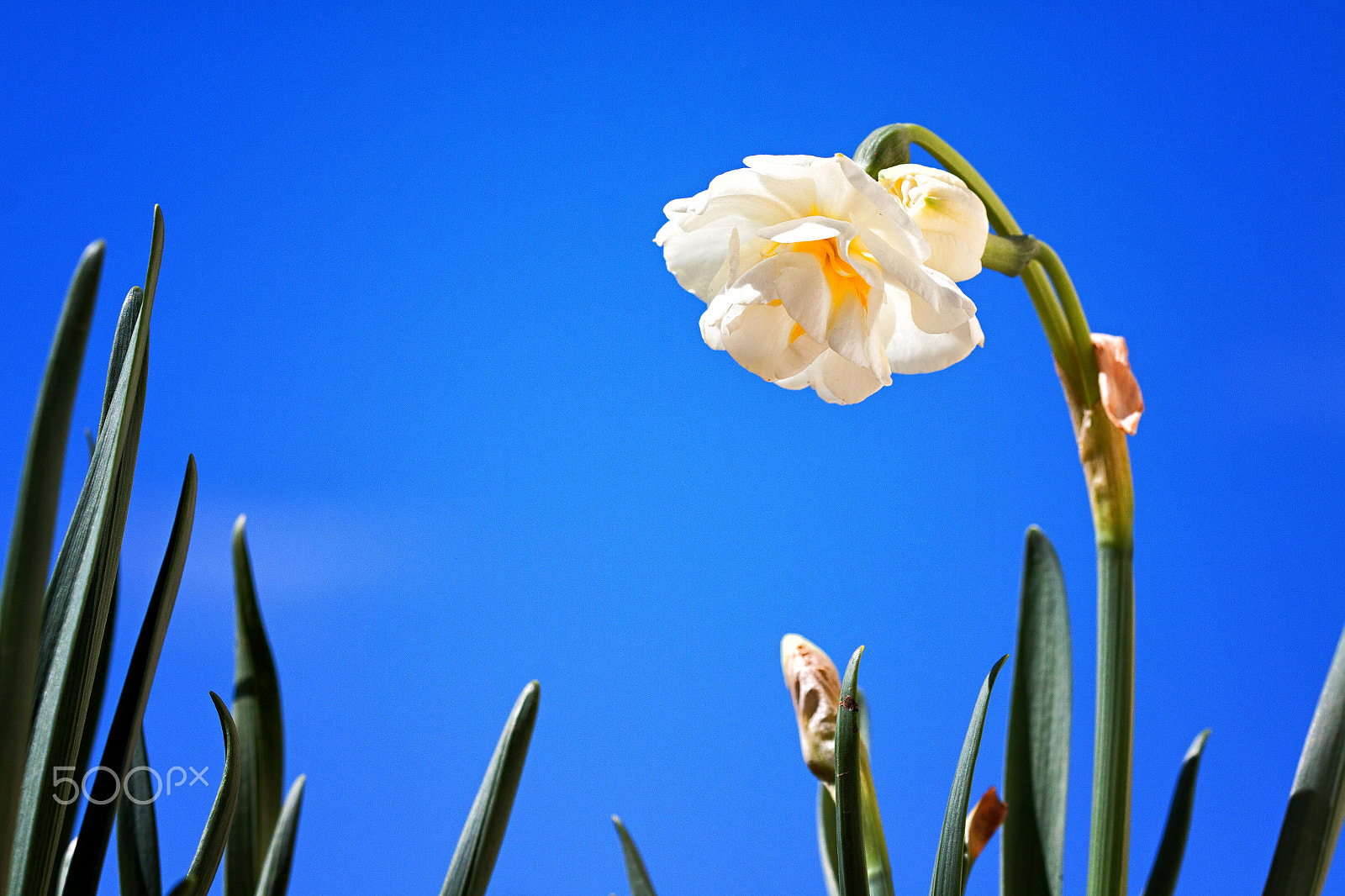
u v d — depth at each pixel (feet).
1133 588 1.56
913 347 1.47
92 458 1.41
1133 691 1.55
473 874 1.45
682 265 1.47
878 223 1.42
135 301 1.43
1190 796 1.56
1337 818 1.50
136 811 1.52
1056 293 1.58
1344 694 1.52
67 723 1.36
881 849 1.53
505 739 1.47
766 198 1.43
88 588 1.36
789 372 1.45
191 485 1.40
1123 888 1.53
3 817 1.23
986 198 1.54
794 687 1.56
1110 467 1.56
